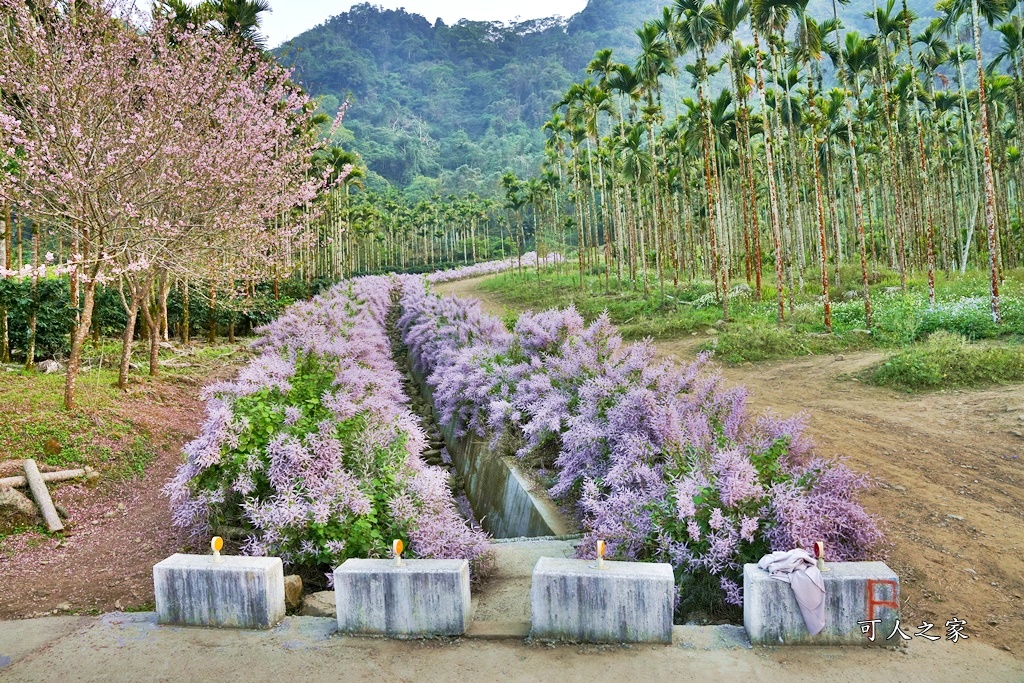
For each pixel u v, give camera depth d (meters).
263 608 4.92
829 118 30.83
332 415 7.43
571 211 103.25
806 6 21.16
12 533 7.43
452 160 180.00
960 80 30.16
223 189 11.41
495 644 4.55
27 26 9.52
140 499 8.83
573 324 12.12
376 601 4.76
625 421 7.19
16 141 9.12
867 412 11.05
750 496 5.07
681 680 3.91
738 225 45.12
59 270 9.46
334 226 44.53
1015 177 40.66
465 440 11.94
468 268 73.44
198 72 11.93
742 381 14.91
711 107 30.39
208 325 23.73
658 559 5.25
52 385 12.13
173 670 4.24
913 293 23.00
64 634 4.93
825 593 4.32
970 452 8.61
